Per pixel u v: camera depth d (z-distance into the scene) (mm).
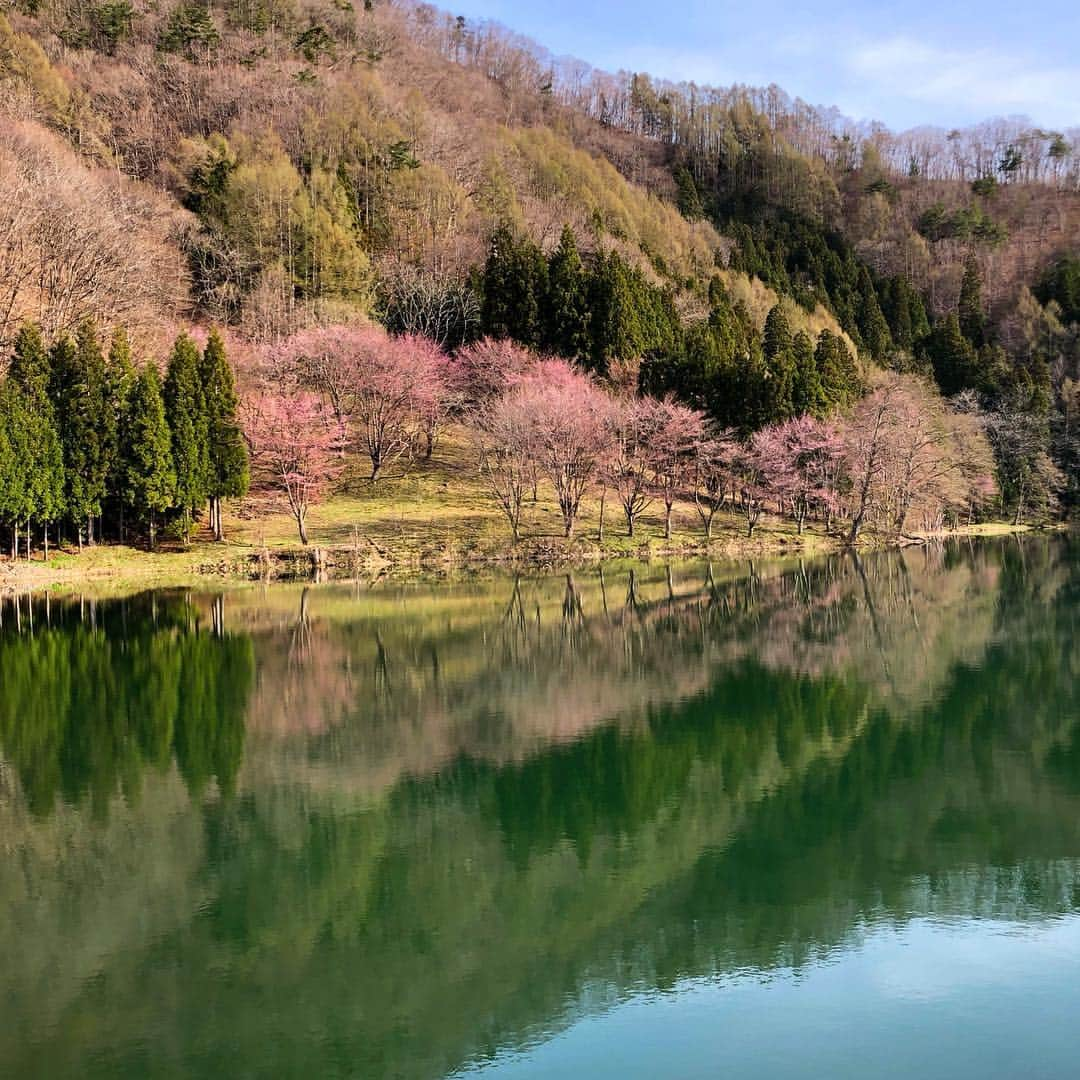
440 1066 9609
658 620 35594
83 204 54938
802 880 13859
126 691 24719
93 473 45312
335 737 20797
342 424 62062
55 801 16922
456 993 10961
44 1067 9594
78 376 45219
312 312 68375
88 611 36438
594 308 76125
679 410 62156
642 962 11617
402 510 58219
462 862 14469
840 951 11852
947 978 11203
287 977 11234
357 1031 10203
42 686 25172
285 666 27719
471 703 23688
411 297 76812
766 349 83938
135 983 11164
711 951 11898
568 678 26359
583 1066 9594
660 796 17219
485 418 59250
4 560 43969
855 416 67625
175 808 16594
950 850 14875
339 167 85500
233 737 20797
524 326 76375
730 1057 9688
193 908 13008
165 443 46531
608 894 13430
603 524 60562
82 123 77625
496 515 58562
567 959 11586
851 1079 9281
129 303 57188
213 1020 10445
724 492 65000
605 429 57344
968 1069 9414
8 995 10898
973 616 36281
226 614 36156
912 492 65188
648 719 22203
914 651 29875
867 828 15742
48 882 13727
